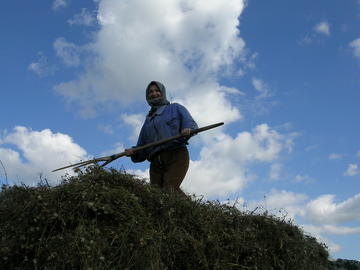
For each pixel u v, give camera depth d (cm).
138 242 344
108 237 342
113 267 329
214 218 412
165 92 573
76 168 395
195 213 403
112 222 357
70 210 349
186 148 545
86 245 323
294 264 444
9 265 332
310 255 482
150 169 563
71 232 337
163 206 387
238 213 439
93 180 385
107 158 509
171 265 363
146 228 359
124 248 338
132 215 361
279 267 430
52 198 352
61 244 327
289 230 468
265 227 446
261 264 411
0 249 329
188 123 535
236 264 394
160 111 558
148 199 393
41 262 325
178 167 537
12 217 353
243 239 412
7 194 375
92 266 319
